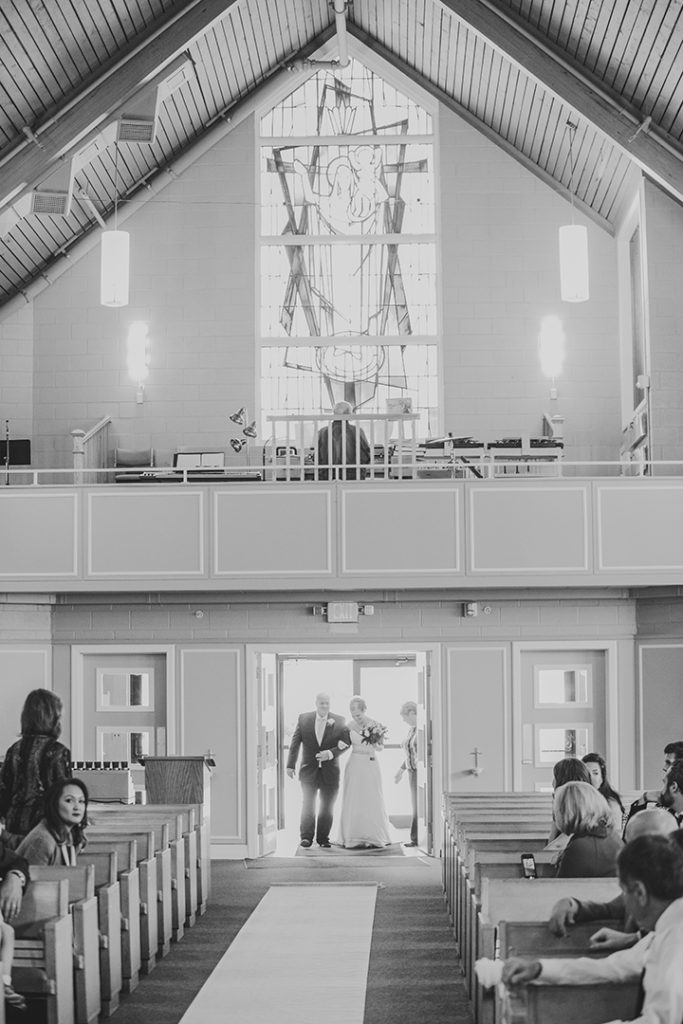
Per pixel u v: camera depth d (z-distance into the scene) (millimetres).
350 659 18250
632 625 15102
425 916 10977
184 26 14383
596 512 14141
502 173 17969
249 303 17891
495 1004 6754
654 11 13234
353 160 18344
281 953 9500
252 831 14891
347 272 18172
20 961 7086
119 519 14344
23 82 13633
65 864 7875
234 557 14266
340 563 14188
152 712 15258
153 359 17828
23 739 8094
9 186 14328
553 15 14406
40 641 15219
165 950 9438
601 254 17734
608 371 17594
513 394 17672
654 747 14906
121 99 14406
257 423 17781
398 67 18266
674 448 15578
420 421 17812
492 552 14133
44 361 17766
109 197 17594
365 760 15609
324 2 17406
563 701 15180
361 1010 7844
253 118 18141
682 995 4195
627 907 4586
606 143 16141
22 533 14375
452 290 17844
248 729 15039
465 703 15023
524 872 7586
